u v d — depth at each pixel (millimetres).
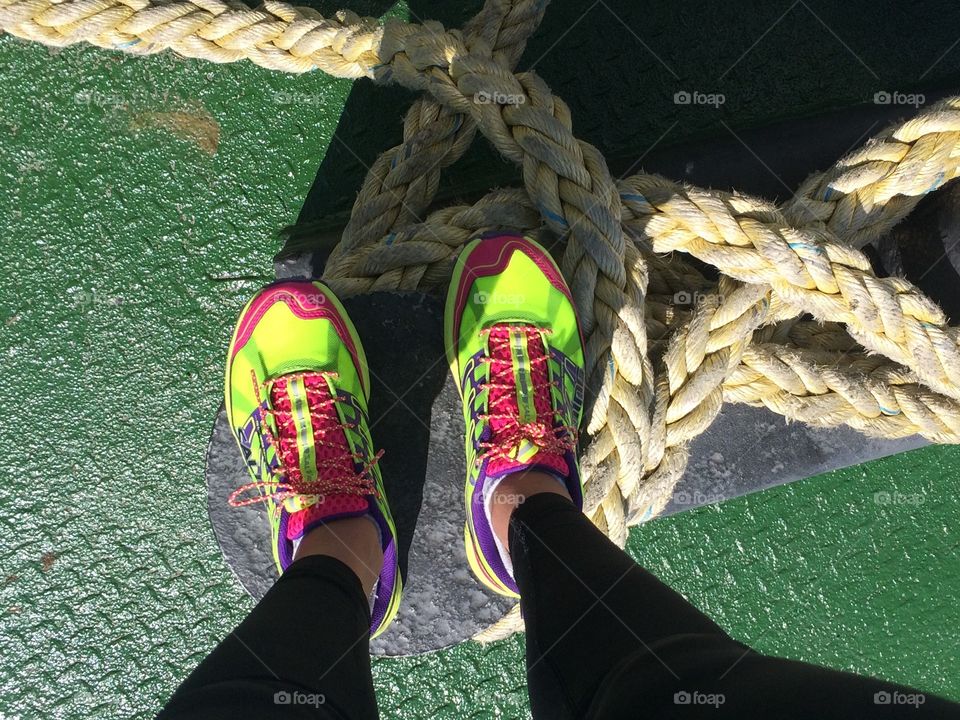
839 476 1452
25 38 1223
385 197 1220
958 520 1464
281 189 1366
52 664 1306
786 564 1434
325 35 1239
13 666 1299
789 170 1359
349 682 843
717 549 1423
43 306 1324
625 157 1378
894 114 1392
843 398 1229
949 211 1311
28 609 1307
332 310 1152
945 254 1333
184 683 805
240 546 1192
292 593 896
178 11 1221
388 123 1389
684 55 1435
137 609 1321
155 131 1348
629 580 885
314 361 1127
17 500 1313
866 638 1443
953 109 1188
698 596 1417
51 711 1301
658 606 848
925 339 1167
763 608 1429
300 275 1288
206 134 1357
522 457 1073
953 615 1459
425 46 1199
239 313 1349
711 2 1444
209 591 1333
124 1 1214
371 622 1061
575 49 1418
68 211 1330
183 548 1332
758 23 1450
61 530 1316
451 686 1366
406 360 1204
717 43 1441
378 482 1123
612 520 1161
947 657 1456
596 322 1181
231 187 1358
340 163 1377
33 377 1321
